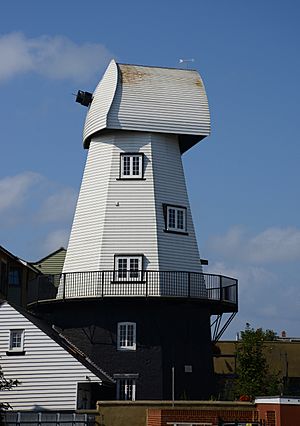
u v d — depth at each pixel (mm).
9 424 36281
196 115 48594
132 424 37062
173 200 48094
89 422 37031
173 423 35719
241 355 49188
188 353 45500
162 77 49156
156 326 45219
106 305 45469
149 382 44500
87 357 45031
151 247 46312
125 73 48750
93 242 47094
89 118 49344
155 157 48031
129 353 44844
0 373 38844
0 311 42375
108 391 44156
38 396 41281
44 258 61500
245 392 47562
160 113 48156
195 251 47969
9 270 56656
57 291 47062
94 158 48938
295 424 34719
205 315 46531
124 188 47500
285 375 63281
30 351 41781
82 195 48781
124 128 47562
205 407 36438
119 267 46031
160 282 45312
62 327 46250
